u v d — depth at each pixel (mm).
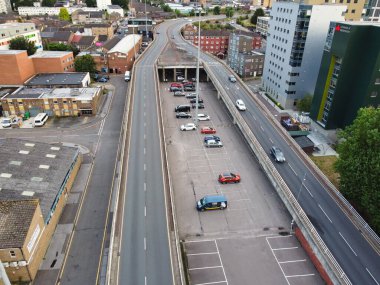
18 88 89438
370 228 42906
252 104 83562
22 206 38656
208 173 58812
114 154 65562
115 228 41406
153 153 58531
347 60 71125
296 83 102250
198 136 72250
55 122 79250
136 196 47406
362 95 71000
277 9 106000
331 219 45531
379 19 117625
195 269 39750
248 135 65188
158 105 78062
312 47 97375
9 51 94125
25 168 50125
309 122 85812
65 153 56781
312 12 92125
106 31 170500
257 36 159125
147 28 164125
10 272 36812
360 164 46438
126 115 70375
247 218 48281
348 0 108188
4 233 36000
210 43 162125
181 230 45594
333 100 75938
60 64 102688
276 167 57312
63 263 40781
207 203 48844
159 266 36688
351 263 38719
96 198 52531
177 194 52969
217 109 87500
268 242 44125
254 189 54844
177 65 109312
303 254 42438
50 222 44125
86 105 81562
